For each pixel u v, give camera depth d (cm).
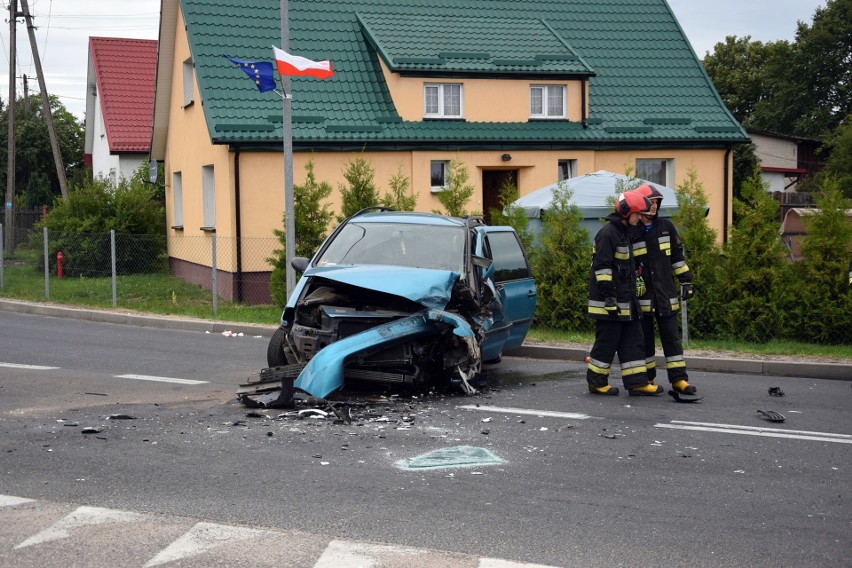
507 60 2208
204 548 485
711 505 577
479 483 615
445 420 809
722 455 705
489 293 993
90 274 2302
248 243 2003
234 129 1967
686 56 2533
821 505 582
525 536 512
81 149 5516
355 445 711
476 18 2398
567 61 2275
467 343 882
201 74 2044
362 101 2139
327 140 2033
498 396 938
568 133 2252
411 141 2106
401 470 644
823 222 1380
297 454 681
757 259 1401
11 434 734
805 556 491
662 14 2619
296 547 488
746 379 1103
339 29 2259
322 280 952
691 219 1452
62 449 687
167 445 703
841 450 728
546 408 875
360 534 510
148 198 2559
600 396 949
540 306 1475
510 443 729
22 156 5131
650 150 2331
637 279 953
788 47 5966
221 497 574
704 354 1227
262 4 2222
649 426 803
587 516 550
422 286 890
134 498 570
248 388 895
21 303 1828
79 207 2425
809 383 1076
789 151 4966
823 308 1362
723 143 2370
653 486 617
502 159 2206
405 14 2355
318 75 1522
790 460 694
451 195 1705
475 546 495
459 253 996
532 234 1527
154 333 1495
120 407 848
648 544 504
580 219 1495
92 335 1441
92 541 493
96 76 3675
